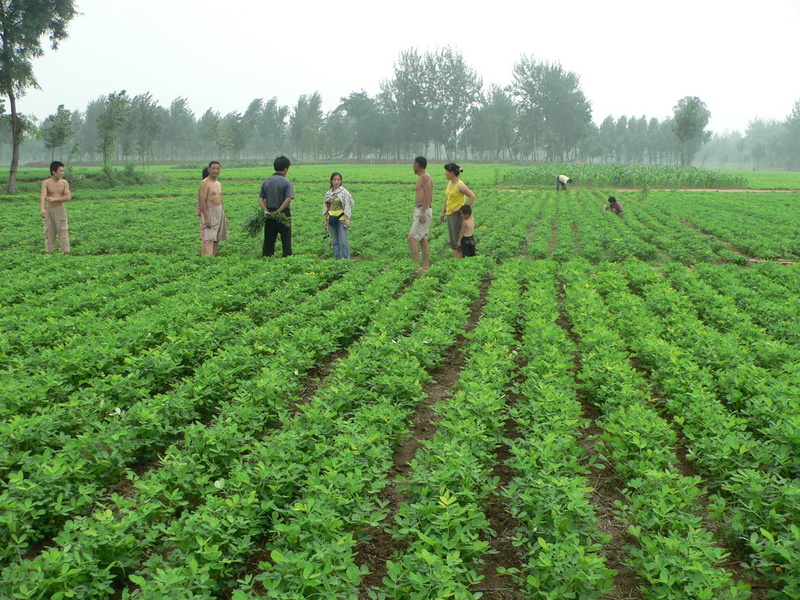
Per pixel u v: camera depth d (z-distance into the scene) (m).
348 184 50.38
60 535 4.03
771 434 5.56
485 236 20.52
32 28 39.94
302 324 9.68
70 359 7.33
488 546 4.54
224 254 18.02
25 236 20.89
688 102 88.06
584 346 8.73
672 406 6.52
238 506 4.46
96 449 5.36
